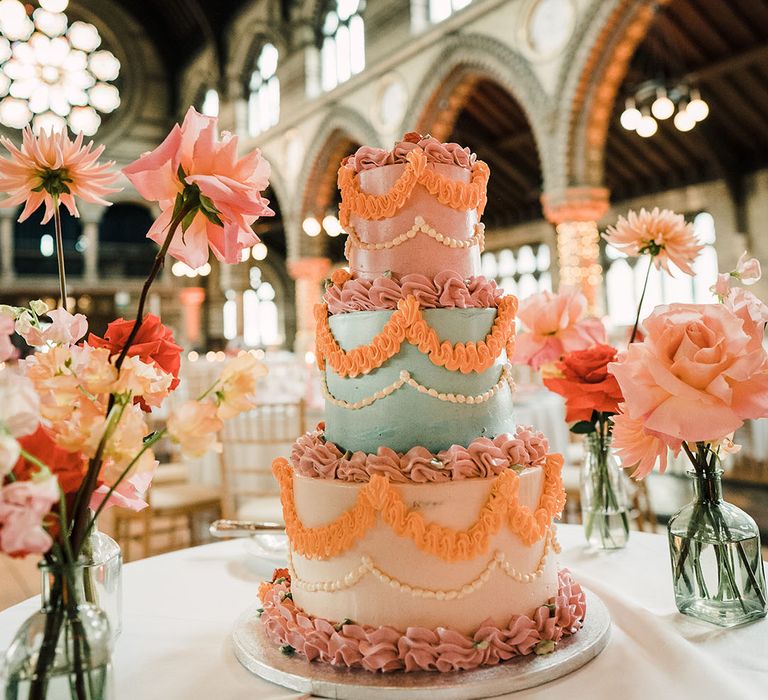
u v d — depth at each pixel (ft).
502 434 4.07
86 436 2.63
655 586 4.76
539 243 50.37
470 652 3.42
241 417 12.73
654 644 3.64
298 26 48.42
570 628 3.80
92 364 2.67
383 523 3.61
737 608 3.95
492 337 4.09
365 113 41.37
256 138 52.60
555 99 29.17
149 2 62.95
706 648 3.69
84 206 60.70
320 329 4.37
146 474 3.27
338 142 45.42
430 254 4.23
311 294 48.01
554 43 29.35
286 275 72.79
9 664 2.57
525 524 3.71
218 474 13.64
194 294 64.28
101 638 2.63
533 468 3.99
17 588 12.67
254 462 12.76
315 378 17.88
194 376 21.81
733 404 3.47
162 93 64.59
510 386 4.41
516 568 3.72
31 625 2.60
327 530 3.74
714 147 38.68
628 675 3.34
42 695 2.50
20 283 58.39
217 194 2.59
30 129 3.38
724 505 4.09
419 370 3.97
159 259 2.76
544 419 14.32
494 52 32.01
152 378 3.32
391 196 4.18
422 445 3.94
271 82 53.62
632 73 35.55
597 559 5.39
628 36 27.17
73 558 2.64
